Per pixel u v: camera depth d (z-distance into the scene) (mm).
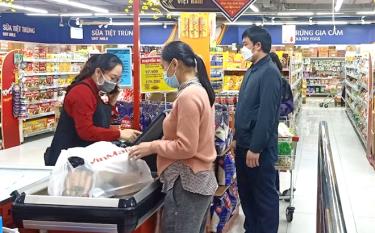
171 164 2434
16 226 2061
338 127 12961
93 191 2102
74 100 2859
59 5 19641
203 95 2408
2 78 9633
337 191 1828
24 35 17969
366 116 9250
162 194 2512
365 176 7195
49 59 11680
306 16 20016
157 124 2746
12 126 9953
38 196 2029
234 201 4934
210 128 2475
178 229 2432
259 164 3732
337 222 1523
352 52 17281
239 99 3855
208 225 4219
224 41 20484
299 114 14922
